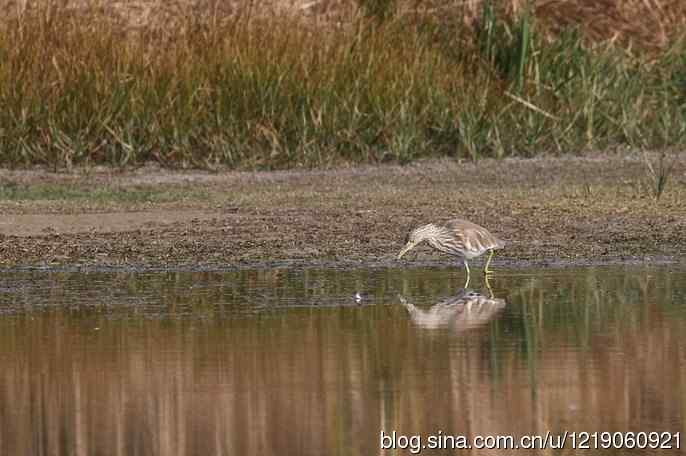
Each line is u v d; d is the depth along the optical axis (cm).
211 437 1708
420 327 2342
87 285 2806
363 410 1822
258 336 2278
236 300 2612
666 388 1911
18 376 2019
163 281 2836
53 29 5031
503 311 2483
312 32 5228
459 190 4234
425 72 5159
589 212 3675
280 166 4828
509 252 3156
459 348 2175
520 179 4509
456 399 1866
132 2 5528
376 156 4916
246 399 1875
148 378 2000
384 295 2653
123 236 3422
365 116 4959
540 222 3534
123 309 2530
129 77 4944
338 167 4831
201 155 4875
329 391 1916
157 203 4019
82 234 3462
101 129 4881
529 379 1969
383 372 2016
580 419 1772
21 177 4666
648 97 5469
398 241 3297
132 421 1784
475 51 5478
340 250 3198
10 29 4994
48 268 3030
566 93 5312
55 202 4047
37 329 2355
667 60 5650
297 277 2873
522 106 5206
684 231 3356
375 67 5081
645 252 3120
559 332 2289
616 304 2533
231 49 5031
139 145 4875
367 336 2272
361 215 3697
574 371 2012
